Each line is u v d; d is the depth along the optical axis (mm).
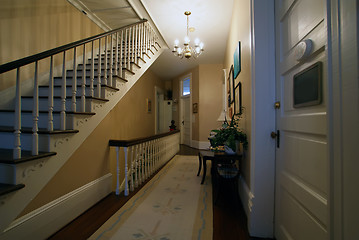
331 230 708
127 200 2312
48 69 2541
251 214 1540
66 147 1506
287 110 1303
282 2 1357
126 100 4828
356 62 586
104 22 3660
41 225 1571
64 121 1498
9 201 1090
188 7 3203
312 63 973
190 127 6941
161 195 2404
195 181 2949
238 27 2535
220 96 6168
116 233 1594
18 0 2135
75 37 3016
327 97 733
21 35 2172
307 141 1025
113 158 3635
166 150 4246
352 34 604
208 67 6297
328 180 722
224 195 2396
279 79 1421
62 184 1848
